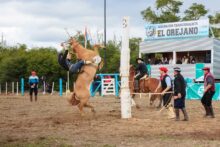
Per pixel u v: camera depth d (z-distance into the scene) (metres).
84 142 10.41
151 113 18.44
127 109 16.14
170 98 16.56
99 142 10.42
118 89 35.81
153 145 9.93
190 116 17.30
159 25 39.09
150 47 39.34
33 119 16.05
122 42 16.55
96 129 13.06
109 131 12.60
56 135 11.73
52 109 20.89
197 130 12.80
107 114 17.56
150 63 39.16
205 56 37.25
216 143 10.22
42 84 49.91
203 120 15.66
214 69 35.84
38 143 10.15
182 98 15.34
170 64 37.47
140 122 14.84
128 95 16.20
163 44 38.50
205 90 16.47
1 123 14.77
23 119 16.12
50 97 34.50
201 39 36.31
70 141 10.55
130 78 21.17
